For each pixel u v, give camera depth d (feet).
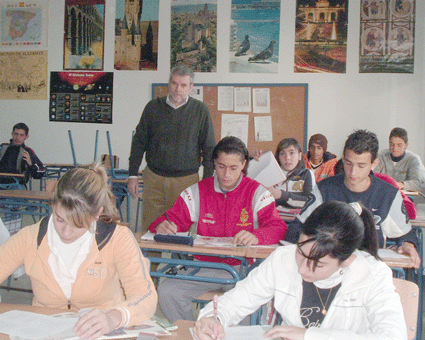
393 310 3.71
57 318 3.85
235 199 7.52
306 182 11.28
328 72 17.25
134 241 4.52
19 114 19.36
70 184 3.90
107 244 4.40
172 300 6.71
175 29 17.98
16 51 19.27
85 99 18.83
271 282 4.36
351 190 6.86
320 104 17.34
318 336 3.48
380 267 4.06
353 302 4.01
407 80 16.93
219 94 17.71
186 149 10.72
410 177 15.06
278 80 17.52
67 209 3.86
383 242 6.94
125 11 18.34
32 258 4.41
